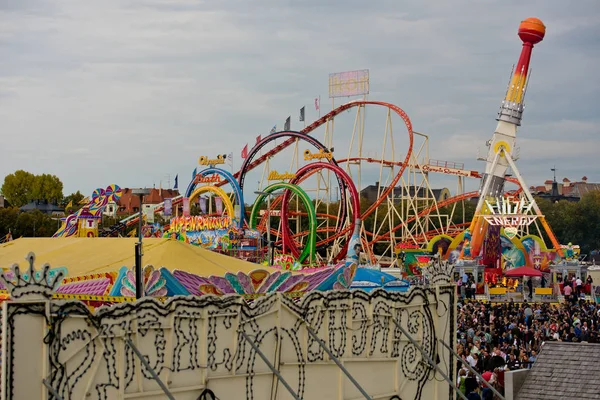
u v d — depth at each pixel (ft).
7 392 65.31
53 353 67.72
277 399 85.76
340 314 92.68
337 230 378.12
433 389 102.94
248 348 83.30
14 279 65.98
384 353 96.99
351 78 427.33
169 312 76.59
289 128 417.49
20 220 503.20
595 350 104.73
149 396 74.69
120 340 72.69
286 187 313.94
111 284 116.37
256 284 124.88
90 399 70.33
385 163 433.07
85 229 204.13
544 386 102.99
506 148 375.45
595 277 347.15
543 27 377.50
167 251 128.98
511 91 377.09
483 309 227.61
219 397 80.64
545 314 222.07
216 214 347.15
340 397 91.61
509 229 380.99
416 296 101.30
